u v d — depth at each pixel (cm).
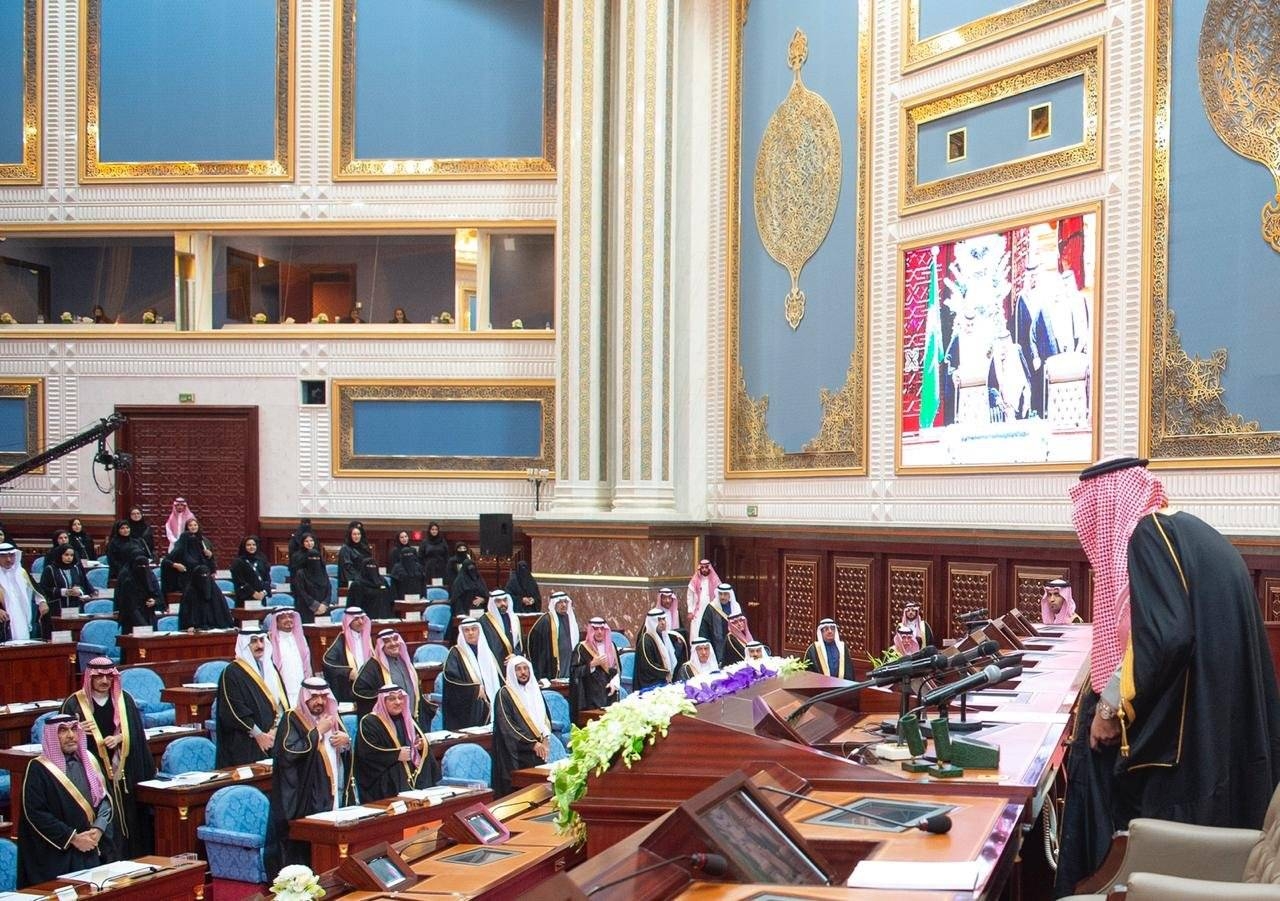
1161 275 1237
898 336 1541
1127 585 484
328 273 2242
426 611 1794
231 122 2166
